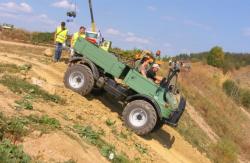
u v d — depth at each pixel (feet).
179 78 115.85
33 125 28.14
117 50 51.90
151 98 41.39
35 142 26.08
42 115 31.30
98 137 33.45
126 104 43.57
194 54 254.68
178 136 56.08
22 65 49.08
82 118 37.04
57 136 27.91
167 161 42.50
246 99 164.25
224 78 177.88
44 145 26.22
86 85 42.98
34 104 33.83
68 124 32.78
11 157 23.04
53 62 58.49
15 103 31.94
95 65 44.11
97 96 46.57
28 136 26.37
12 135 25.61
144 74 42.27
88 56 44.01
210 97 125.18
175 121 43.39
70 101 40.09
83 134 32.30
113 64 42.93
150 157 39.55
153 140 46.55
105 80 43.39
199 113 98.17
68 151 26.94
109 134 37.40
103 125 38.91
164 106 41.24
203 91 127.24
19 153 23.63
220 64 216.13
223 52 220.23
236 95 162.61
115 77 43.50
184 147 53.26
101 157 30.19
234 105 141.90
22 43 111.86
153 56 43.34
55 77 49.47
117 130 39.81
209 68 210.38
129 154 36.19
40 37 131.03
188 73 136.15
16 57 57.52
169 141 51.55
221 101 132.05
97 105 44.50
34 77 44.24
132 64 43.06
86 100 42.88
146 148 40.81
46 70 51.39
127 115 41.57
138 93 42.37
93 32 51.34
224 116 114.73
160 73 79.92
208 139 77.77
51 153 25.73
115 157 31.83
